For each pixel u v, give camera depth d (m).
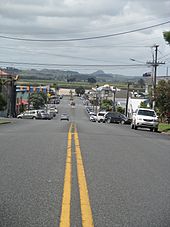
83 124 44.38
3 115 86.19
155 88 49.88
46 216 7.40
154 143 22.44
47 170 11.94
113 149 17.86
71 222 7.09
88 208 7.97
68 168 12.29
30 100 125.50
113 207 8.13
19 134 24.44
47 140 20.56
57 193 9.12
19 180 10.45
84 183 10.23
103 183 10.37
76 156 14.92
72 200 8.57
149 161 14.73
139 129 41.66
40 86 142.75
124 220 7.29
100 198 8.82
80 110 155.75
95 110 141.38
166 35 43.44
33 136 22.89
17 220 7.15
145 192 9.57
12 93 92.00
